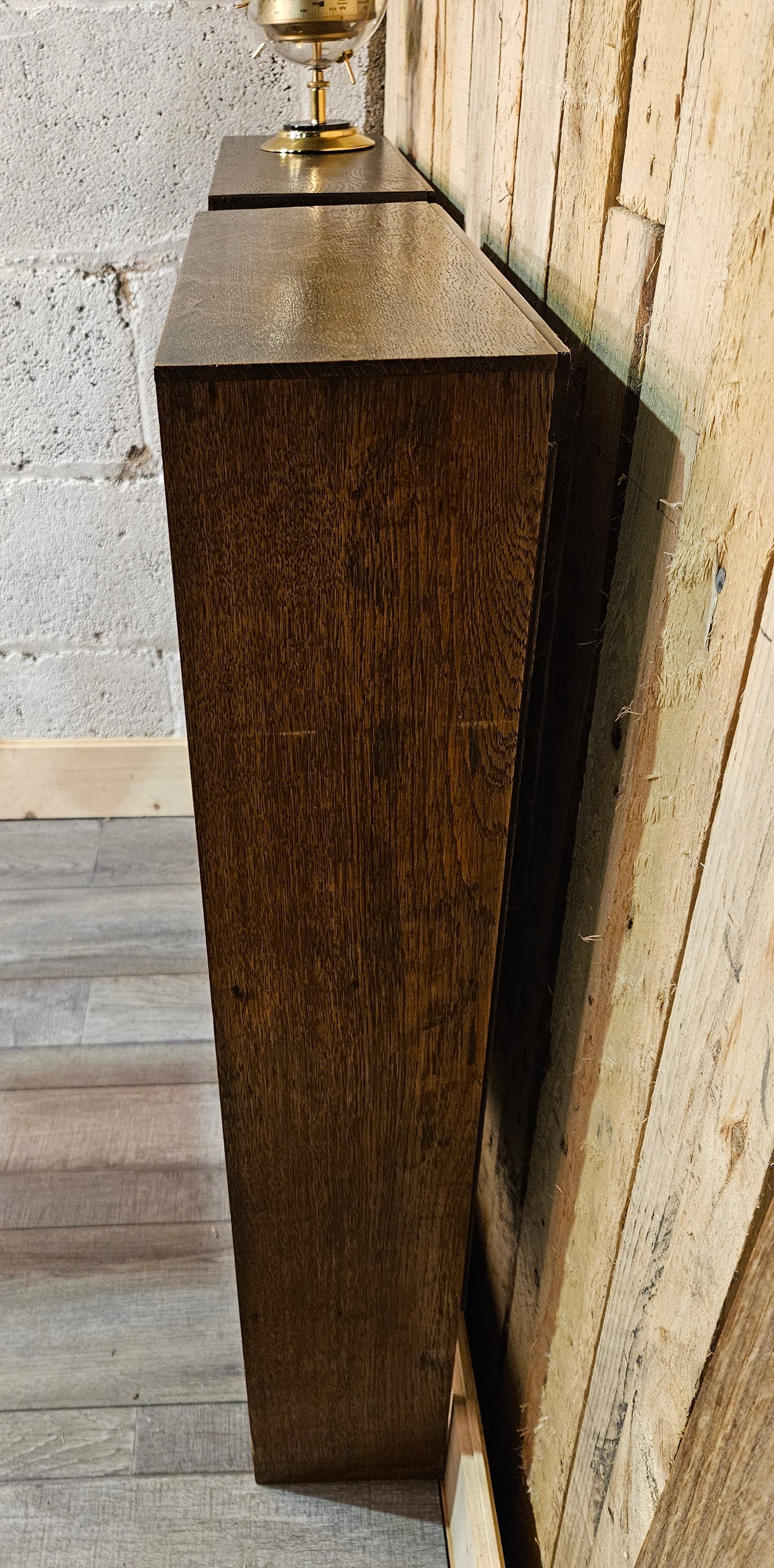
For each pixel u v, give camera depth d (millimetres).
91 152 1703
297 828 744
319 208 934
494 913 797
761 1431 473
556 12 727
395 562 642
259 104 1707
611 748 703
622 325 636
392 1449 1193
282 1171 942
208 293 684
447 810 743
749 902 466
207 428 589
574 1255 818
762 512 448
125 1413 1277
